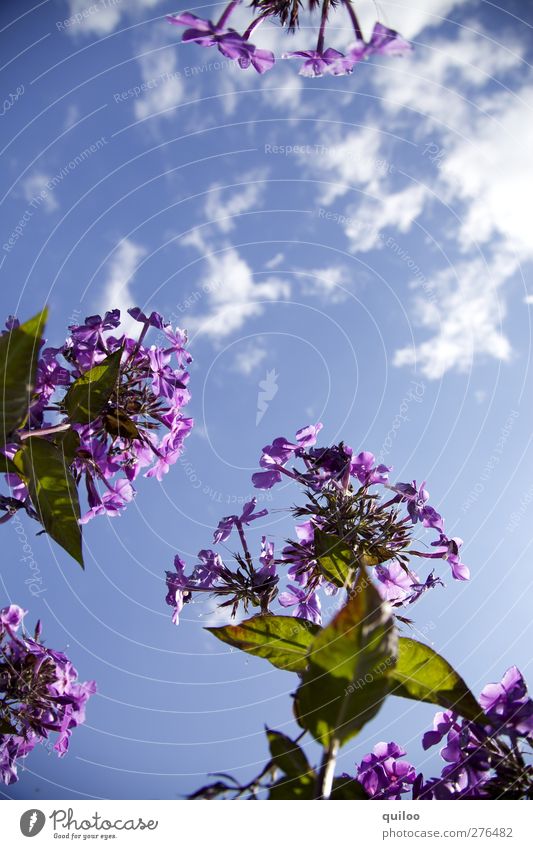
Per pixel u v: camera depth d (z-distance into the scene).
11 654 0.46
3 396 0.33
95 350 0.48
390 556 0.53
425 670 0.34
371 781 0.40
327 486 0.53
